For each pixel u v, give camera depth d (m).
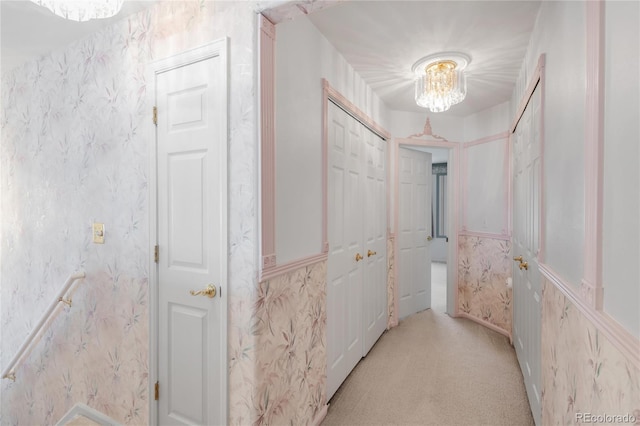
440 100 2.31
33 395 2.14
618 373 0.74
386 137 3.05
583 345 0.98
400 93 2.80
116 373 1.74
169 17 1.53
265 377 1.36
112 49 1.73
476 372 2.28
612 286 0.79
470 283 3.36
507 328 2.92
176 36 1.51
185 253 1.50
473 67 2.29
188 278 1.50
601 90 0.84
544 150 1.52
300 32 1.63
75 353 1.92
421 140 3.32
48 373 2.06
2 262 2.36
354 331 2.36
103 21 1.70
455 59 2.17
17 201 2.24
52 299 2.00
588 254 0.91
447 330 3.08
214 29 1.40
